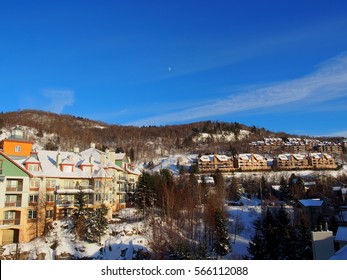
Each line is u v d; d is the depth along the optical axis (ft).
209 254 144.15
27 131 600.39
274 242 140.05
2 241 157.79
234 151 594.65
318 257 104.73
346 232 114.93
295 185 318.65
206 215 181.98
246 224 213.05
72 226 161.99
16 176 162.40
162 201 204.64
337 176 422.00
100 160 208.64
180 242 135.44
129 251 148.25
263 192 338.34
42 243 150.92
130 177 238.68
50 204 173.78
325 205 227.81
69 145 576.20
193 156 617.62
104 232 156.97
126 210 204.54
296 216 212.64
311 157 492.13
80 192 170.81
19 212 161.07
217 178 342.64
